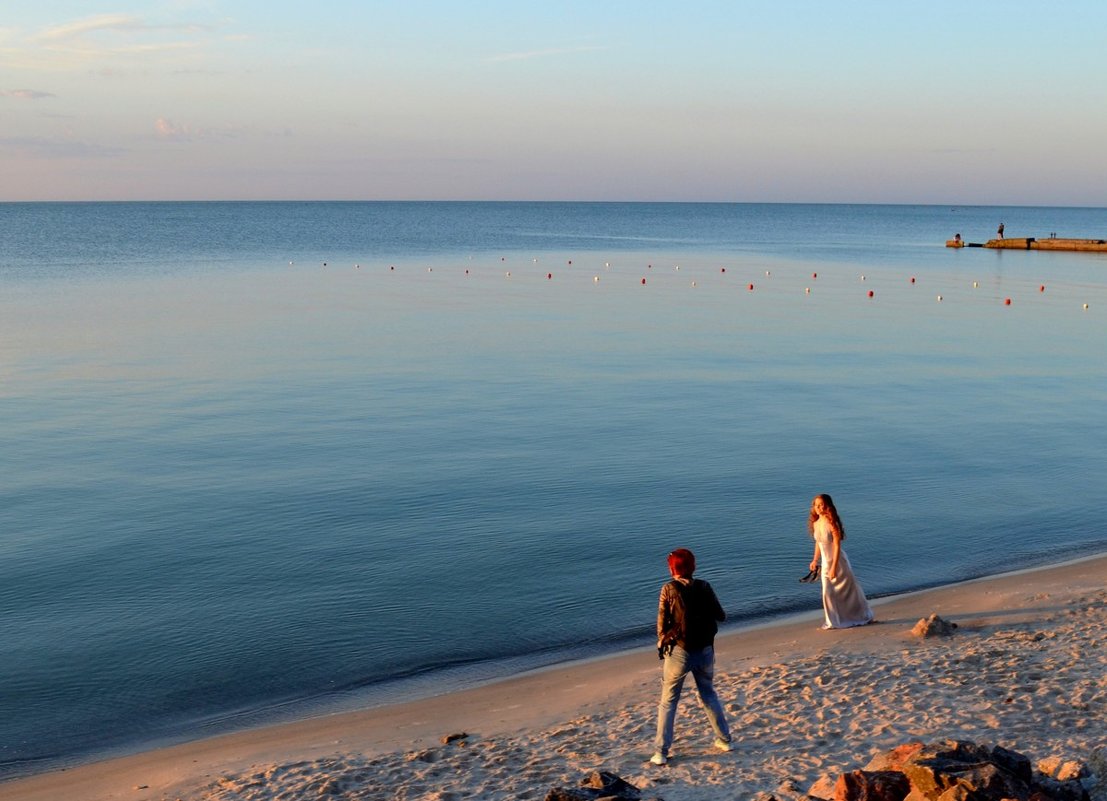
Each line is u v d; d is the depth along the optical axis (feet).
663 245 385.50
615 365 109.50
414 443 73.00
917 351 121.08
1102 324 147.64
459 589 45.14
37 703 34.58
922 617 40.55
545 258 296.71
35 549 50.29
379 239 419.54
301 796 26.43
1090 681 31.78
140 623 41.34
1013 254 330.34
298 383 97.50
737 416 83.10
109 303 165.99
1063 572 46.16
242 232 487.20
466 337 130.52
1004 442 74.02
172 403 87.56
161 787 27.86
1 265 253.03
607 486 61.87
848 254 329.72
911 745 23.67
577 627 41.09
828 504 40.04
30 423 79.36
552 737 30.14
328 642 39.58
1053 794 21.97
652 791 25.26
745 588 45.37
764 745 28.30
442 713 32.94
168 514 56.13
